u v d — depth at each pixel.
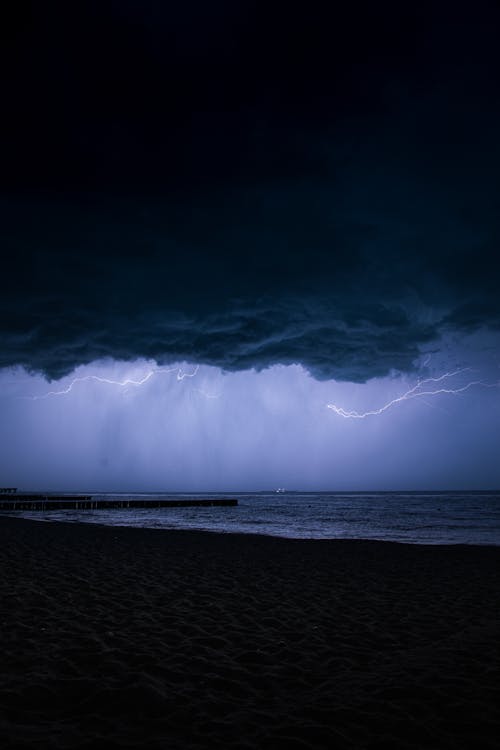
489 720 3.83
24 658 4.89
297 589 8.98
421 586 9.58
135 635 5.78
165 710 3.88
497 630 6.46
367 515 44.25
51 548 13.81
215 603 7.58
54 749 3.21
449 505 72.94
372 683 4.55
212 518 37.88
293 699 4.18
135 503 57.72
